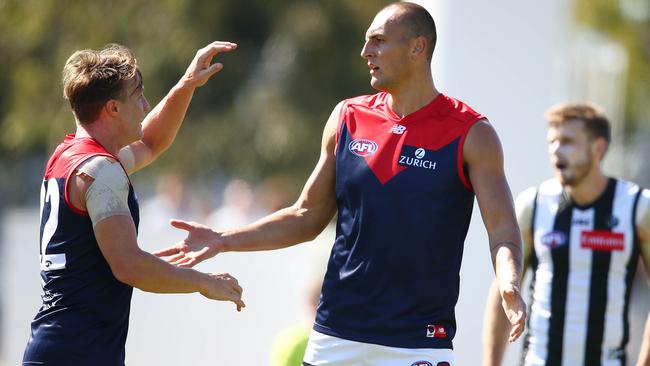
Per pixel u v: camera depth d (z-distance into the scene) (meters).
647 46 55.81
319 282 24.53
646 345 17.83
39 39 64.19
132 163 15.98
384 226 14.72
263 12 64.12
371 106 15.59
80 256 13.91
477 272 26.08
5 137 65.94
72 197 13.88
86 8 62.09
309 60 62.53
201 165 62.53
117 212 13.77
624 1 54.75
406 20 14.97
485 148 14.69
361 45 63.09
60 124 60.59
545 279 18.77
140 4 61.88
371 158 15.00
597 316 18.33
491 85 26.39
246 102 63.69
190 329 27.58
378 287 14.78
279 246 16.02
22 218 28.55
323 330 15.22
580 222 18.56
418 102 15.09
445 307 14.95
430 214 14.65
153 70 60.19
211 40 62.22
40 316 14.06
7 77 67.12
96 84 14.17
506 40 26.41
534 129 26.50
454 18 26.28
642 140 60.75
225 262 27.78
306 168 61.97
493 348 18.30
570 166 18.52
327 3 62.75
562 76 28.73
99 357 13.91
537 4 26.47
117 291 14.16
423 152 14.81
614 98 40.62
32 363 13.85
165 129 16.36
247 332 27.70
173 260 15.31
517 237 14.43
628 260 18.42
